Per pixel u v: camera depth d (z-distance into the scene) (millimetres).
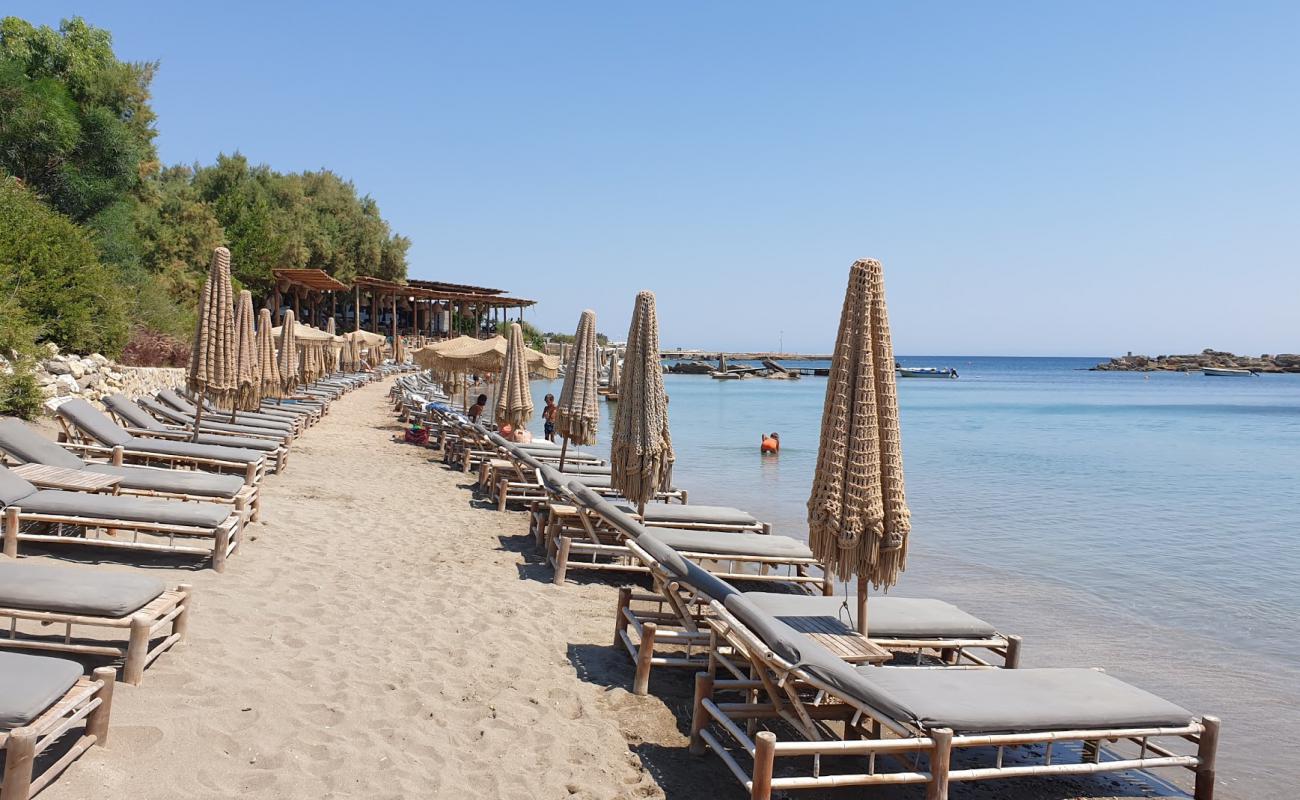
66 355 13094
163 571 6117
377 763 3785
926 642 5305
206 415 13086
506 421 12883
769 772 3492
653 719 4734
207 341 9219
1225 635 7734
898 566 4297
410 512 9586
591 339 9289
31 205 14422
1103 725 4055
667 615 5953
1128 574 9977
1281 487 17469
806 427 29469
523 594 6758
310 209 49062
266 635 5129
